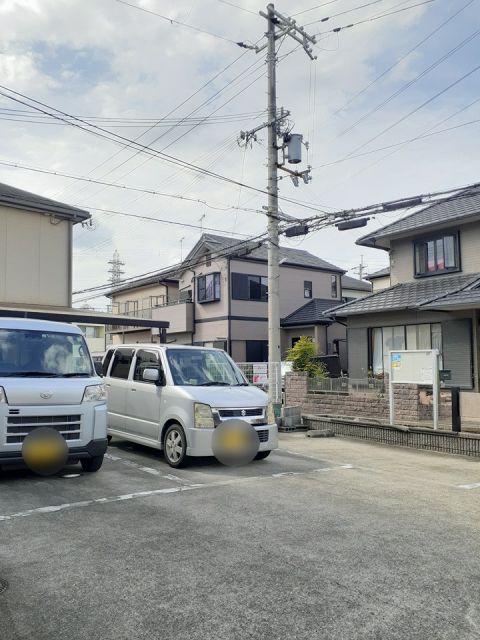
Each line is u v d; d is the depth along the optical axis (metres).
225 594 3.56
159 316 31.86
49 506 5.63
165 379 8.46
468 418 12.56
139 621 3.21
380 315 18.06
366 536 4.77
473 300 13.12
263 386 16.05
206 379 8.70
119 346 10.08
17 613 3.32
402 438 10.82
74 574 3.88
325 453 9.59
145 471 7.56
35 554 4.27
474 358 15.07
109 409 9.60
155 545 4.48
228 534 4.78
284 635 3.05
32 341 7.47
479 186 12.36
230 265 27.94
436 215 17.77
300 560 4.16
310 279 31.31
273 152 14.73
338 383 14.44
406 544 4.57
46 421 6.69
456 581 3.80
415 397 12.03
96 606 3.40
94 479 6.96
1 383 6.54
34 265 15.66
